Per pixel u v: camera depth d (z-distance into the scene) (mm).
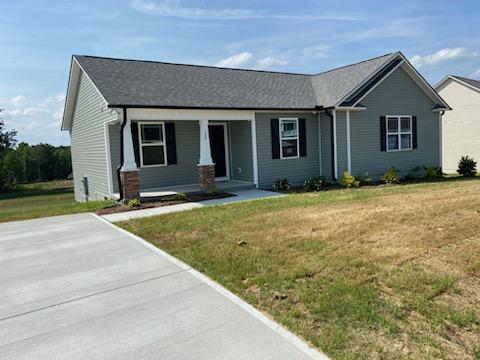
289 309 3496
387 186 12750
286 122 13539
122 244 6156
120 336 3152
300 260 4766
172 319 3416
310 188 12430
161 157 12742
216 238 6113
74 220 8594
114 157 11742
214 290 4051
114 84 11391
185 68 14836
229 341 2988
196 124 13398
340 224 6504
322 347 2840
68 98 15477
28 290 4281
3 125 43875
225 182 13641
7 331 3326
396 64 14961
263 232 6285
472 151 20969
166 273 4660
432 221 6344
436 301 3555
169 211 8953
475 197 8523
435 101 16516
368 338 2949
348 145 14016
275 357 2736
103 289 4223
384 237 5578
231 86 14062
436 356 2701
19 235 7238
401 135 15555
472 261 4480
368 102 14398
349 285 3910
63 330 3303
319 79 16984
